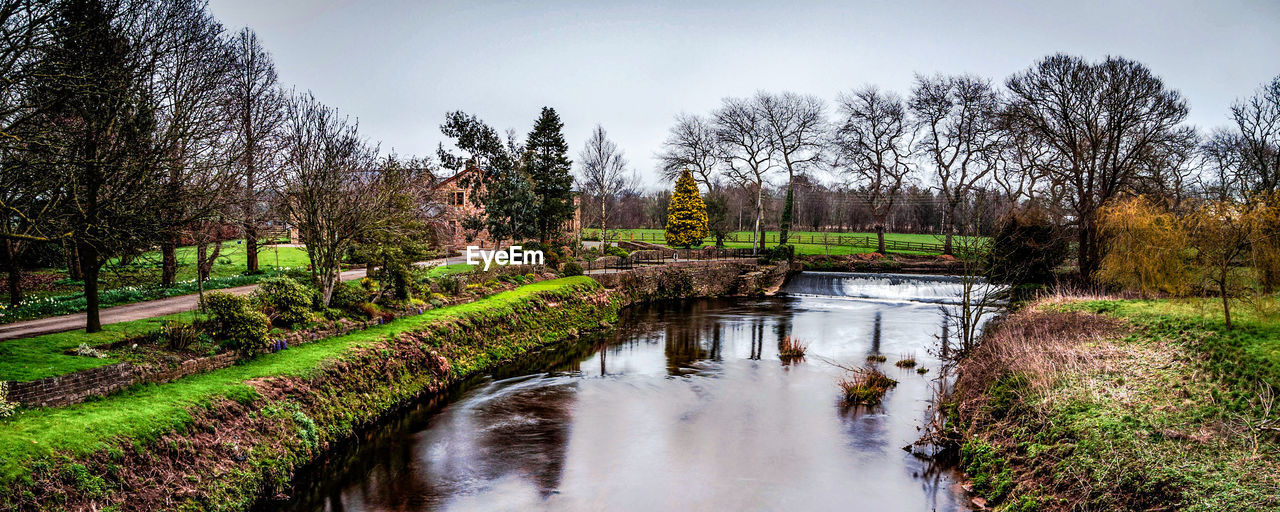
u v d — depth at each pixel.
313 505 11.84
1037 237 31.12
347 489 12.55
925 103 54.00
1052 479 10.91
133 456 10.17
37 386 10.80
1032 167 47.25
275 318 17.58
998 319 28.03
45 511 8.55
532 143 45.38
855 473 13.43
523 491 12.62
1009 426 13.41
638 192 101.81
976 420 14.43
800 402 18.53
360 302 21.33
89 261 14.98
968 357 18.67
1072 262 35.09
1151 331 16.23
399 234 24.02
